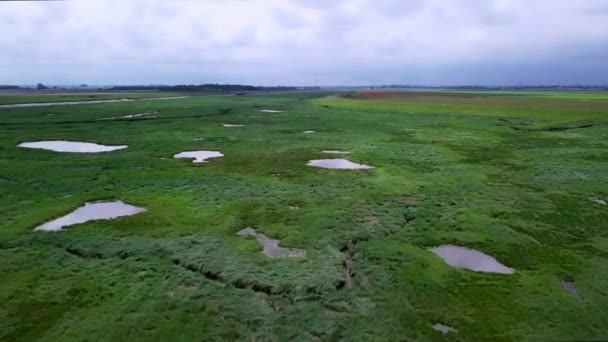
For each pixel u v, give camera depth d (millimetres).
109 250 18281
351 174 33031
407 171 34094
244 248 18703
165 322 13133
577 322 13102
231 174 32781
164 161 37500
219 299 14555
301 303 14328
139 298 14469
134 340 12250
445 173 33344
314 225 21578
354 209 24266
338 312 13938
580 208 24594
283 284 15461
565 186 29406
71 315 13406
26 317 13258
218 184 29656
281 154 41719
